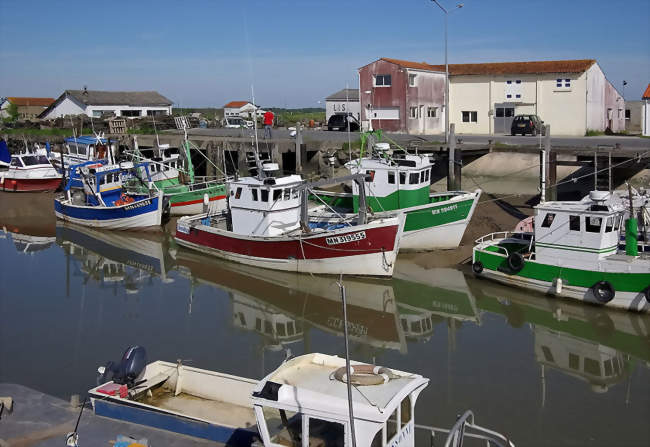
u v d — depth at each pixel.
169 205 26.06
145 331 14.50
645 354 12.92
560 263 15.75
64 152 36.97
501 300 16.34
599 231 15.11
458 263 19.34
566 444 9.45
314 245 18.00
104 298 17.05
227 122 50.22
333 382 7.55
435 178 28.92
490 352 13.16
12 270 20.02
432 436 8.97
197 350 13.32
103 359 12.88
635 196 17.50
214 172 32.50
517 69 37.34
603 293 15.02
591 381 11.72
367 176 18.69
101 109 61.03
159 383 10.30
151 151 38.03
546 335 14.03
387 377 7.60
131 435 8.73
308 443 7.21
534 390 11.34
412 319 15.22
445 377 11.89
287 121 52.81
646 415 10.38
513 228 21.73
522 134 34.16
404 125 38.06
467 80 39.00
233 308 16.12
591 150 23.06
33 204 31.27
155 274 19.33
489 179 27.48
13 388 10.26
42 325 14.95
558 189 25.11
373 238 17.12
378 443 6.97
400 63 37.97
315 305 16.30
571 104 35.69
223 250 20.31
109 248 22.67
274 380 7.61
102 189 26.39
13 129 50.75
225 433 8.45
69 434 8.47
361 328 14.70
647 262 14.59
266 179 18.67
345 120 39.91
